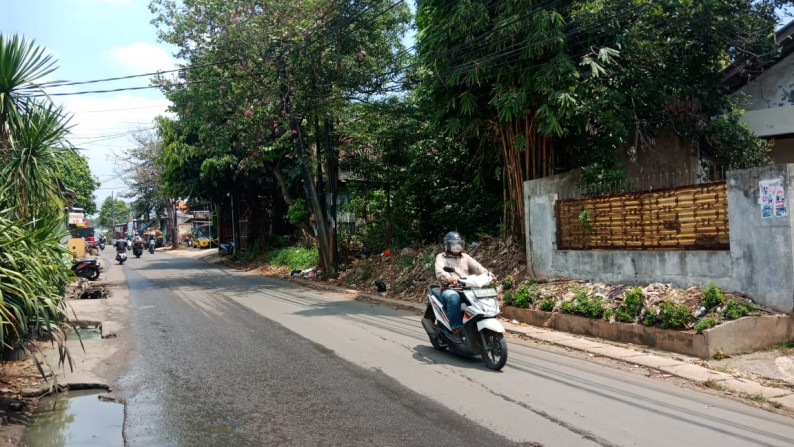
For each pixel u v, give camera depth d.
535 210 10.75
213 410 5.02
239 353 7.31
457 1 10.39
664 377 6.21
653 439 4.30
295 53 15.28
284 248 25.91
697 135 11.55
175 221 51.78
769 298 6.92
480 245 13.62
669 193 8.19
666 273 8.19
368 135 17.83
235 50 15.30
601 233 9.32
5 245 5.11
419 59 13.81
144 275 21.30
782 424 4.70
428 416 4.82
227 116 17.19
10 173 6.96
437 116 12.22
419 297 12.72
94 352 7.41
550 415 4.86
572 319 8.62
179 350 7.52
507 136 11.78
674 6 9.65
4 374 6.14
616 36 9.65
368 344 7.91
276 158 19.83
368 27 16.55
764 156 11.95
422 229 17.44
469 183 16.09
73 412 5.07
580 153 11.10
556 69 9.41
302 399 5.31
